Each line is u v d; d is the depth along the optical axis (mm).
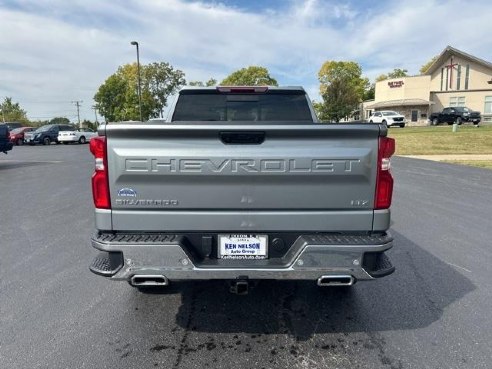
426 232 5738
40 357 2713
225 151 2635
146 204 2693
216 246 2766
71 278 4094
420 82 45594
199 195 2686
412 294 3729
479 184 9922
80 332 3049
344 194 2701
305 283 3986
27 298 3631
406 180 10602
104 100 67562
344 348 2844
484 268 4359
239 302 3582
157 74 57844
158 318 3279
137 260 2652
